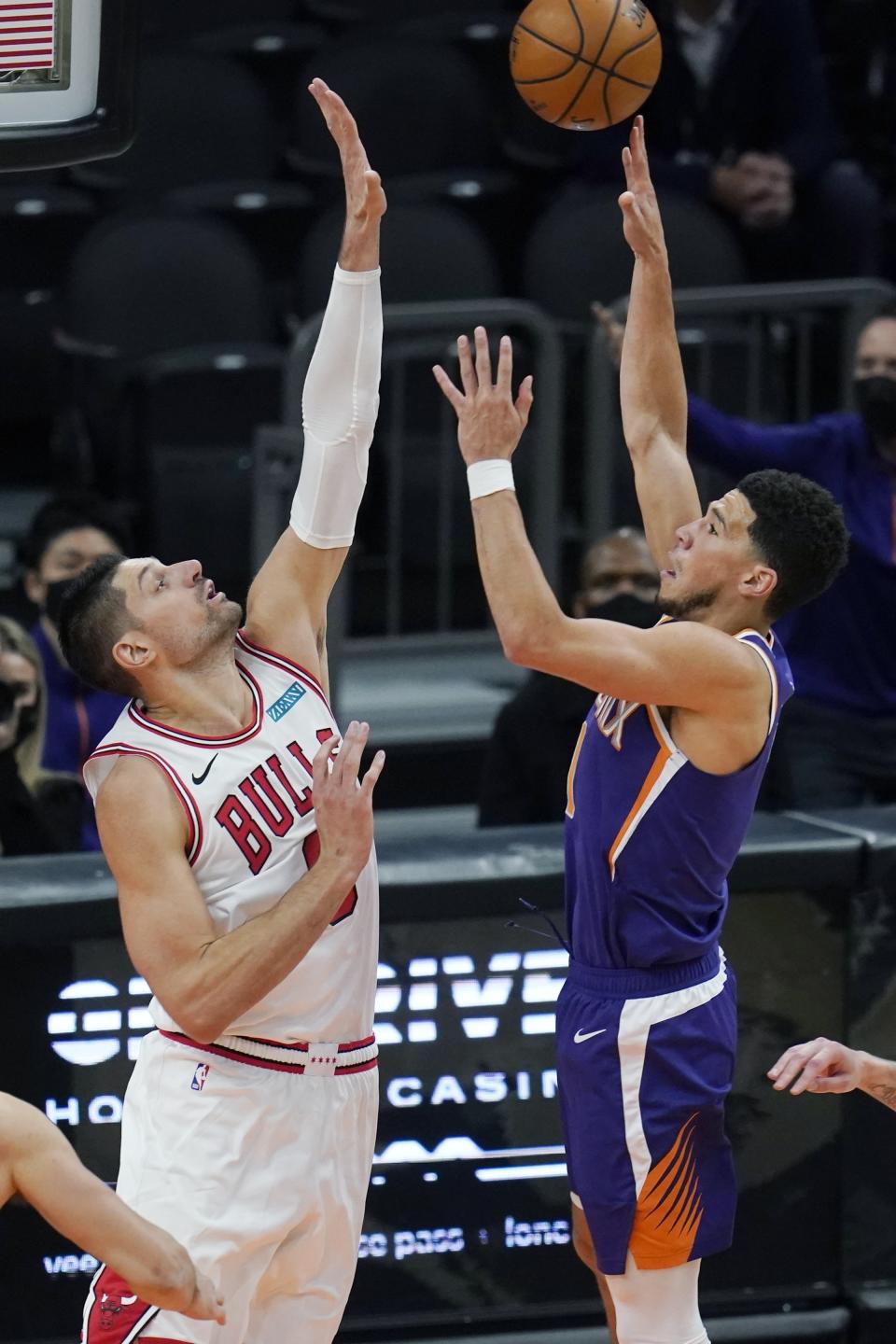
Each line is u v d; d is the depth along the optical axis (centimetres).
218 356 1872
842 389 1814
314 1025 888
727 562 925
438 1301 1133
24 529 2030
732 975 993
